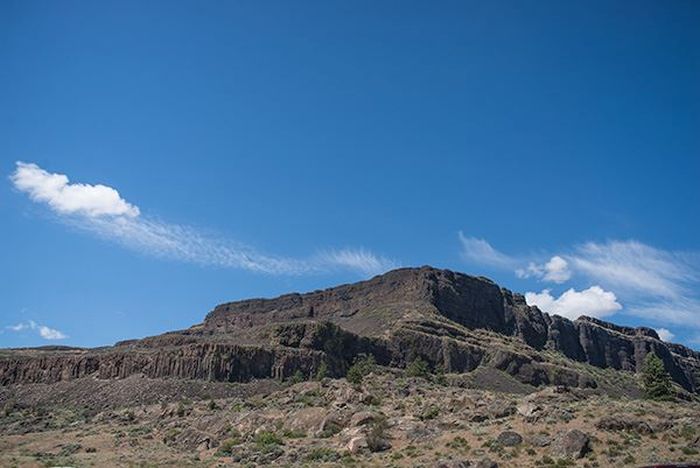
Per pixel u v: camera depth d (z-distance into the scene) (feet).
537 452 192.44
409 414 273.54
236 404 373.20
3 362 581.53
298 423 271.69
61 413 438.40
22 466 219.20
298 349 602.85
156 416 375.86
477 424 237.25
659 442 192.95
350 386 363.35
